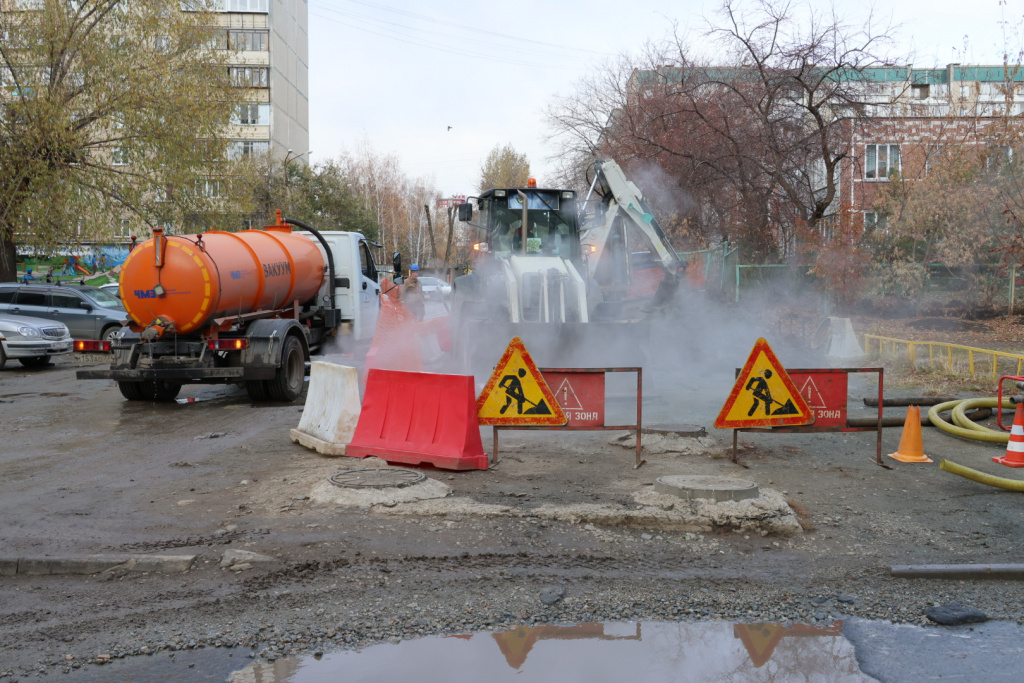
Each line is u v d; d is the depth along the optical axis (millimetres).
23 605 4562
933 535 5746
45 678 3707
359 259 16062
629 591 4773
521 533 5664
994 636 4211
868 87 21766
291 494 6555
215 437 9508
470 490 6703
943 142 23797
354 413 8453
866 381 13797
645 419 10180
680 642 4113
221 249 12078
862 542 5609
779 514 5855
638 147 24188
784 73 20750
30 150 21703
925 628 4312
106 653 3959
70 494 6773
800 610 4527
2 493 6824
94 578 4945
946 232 22672
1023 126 19922
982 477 6887
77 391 14289
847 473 7508
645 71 29172
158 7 24156
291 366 12750
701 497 6105
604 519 5883
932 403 10477
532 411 7562
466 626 4301
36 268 35562
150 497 6641
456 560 5199
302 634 4184
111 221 23719
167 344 11828
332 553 5270
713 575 5023
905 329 20062
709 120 22062
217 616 4402
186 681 3674
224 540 5496
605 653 3986
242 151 28281
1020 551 5438
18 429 10219
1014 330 19234
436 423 7699
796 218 20562
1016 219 19016
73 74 23016
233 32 56875
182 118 23391
